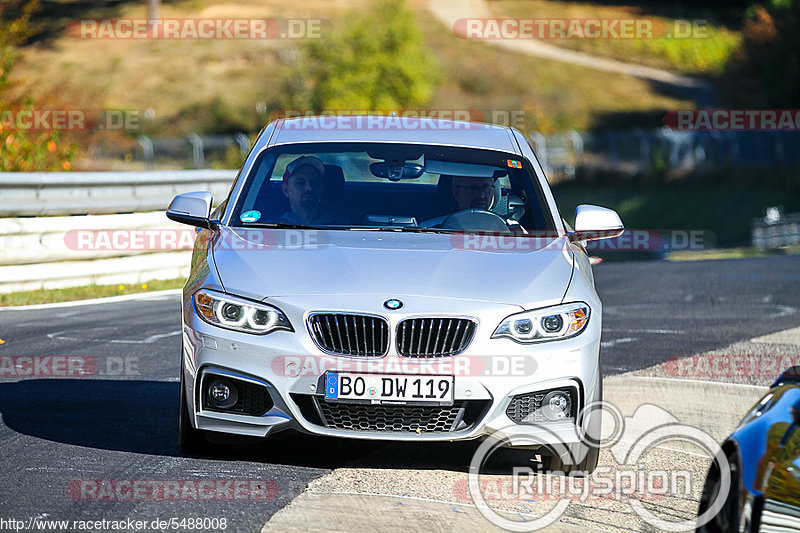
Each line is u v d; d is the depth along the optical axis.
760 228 114.81
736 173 153.25
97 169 143.12
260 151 23.53
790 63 196.75
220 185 62.09
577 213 22.48
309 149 23.36
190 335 19.12
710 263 78.00
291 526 15.92
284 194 22.25
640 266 76.25
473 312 18.48
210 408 18.86
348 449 20.73
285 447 20.67
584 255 21.78
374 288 18.72
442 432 18.50
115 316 38.97
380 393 18.19
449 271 19.42
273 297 18.61
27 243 44.19
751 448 13.16
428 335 18.39
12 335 33.88
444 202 22.34
